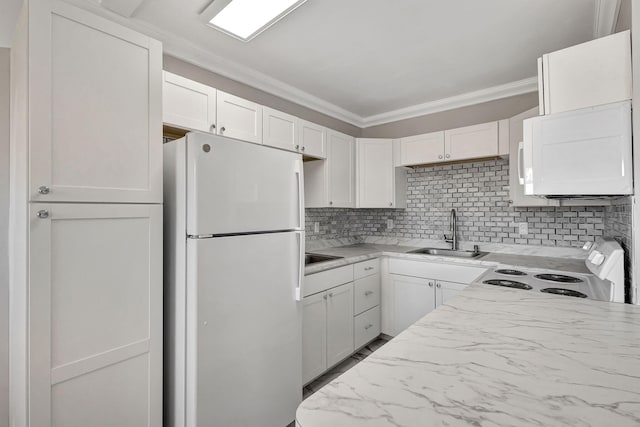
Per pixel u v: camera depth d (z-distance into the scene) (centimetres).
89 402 123
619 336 85
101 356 126
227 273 152
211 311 146
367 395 57
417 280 287
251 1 161
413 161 319
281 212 180
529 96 279
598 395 57
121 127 132
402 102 326
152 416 140
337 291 252
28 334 109
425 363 70
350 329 267
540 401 55
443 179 330
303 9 176
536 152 142
